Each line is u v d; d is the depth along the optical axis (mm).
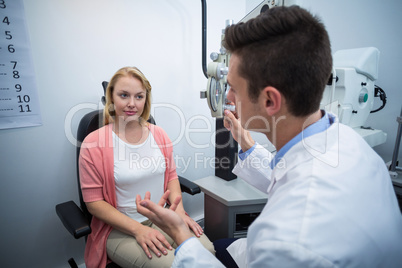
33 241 1085
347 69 1070
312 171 405
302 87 426
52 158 1078
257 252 357
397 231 384
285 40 406
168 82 1381
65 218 790
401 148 1448
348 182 389
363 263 328
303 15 411
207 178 1225
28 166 1027
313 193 366
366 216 358
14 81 939
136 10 1185
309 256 308
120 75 864
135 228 801
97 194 855
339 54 1278
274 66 419
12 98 946
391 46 1392
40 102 1010
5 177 985
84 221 772
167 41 1325
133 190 901
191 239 509
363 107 1253
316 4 1597
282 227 343
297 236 326
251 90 472
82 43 1063
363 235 337
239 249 732
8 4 881
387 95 1455
